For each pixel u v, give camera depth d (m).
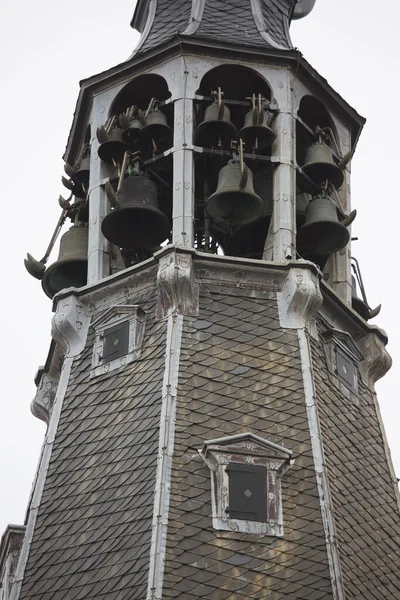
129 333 36.53
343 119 41.19
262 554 32.41
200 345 35.75
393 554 34.25
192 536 32.47
